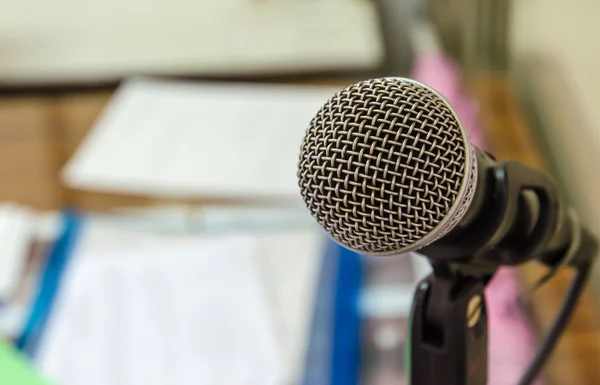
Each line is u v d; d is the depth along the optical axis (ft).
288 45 3.65
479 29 3.33
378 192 1.05
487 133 2.68
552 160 2.76
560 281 1.99
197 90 3.34
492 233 1.13
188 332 2.14
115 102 3.28
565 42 2.54
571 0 2.45
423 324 1.24
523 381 1.44
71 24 4.06
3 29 4.02
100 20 4.08
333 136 1.07
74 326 2.17
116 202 2.67
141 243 2.46
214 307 2.21
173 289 2.27
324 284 2.26
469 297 1.21
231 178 2.73
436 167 1.05
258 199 2.64
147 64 3.57
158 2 4.23
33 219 2.60
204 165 2.81
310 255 2.36
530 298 1.96
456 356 1.22
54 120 3.19
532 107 2.98
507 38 3.27
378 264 2.31
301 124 3.02
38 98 3.36
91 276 2.33
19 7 4.27
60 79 3.48
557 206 1.20
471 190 1.08
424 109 1.06
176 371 2.04
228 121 3.07
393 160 1.05
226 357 2.06
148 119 3.12
